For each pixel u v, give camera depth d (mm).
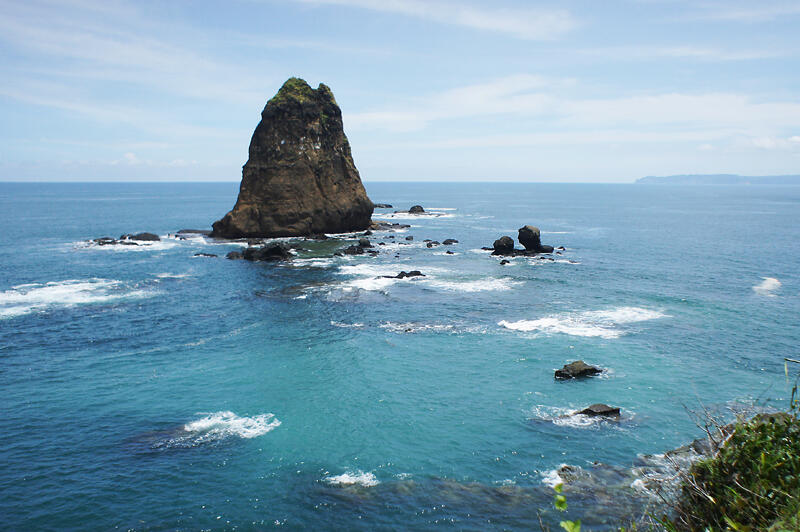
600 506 16078
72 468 18703
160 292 45406
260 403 24031
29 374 27219
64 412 23031
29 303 41125
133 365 28609
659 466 18141
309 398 24500
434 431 21312
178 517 16109
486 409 23141
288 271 55469
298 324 36062
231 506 16672
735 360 28406
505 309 39562
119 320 36875
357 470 18672
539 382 25891
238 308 40281
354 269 56750
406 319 37125
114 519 15977
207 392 25219
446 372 27359
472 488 17500
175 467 18828
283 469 18766
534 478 18000
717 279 50938
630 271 55375
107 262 60094
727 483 6930
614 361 28422
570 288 46875
